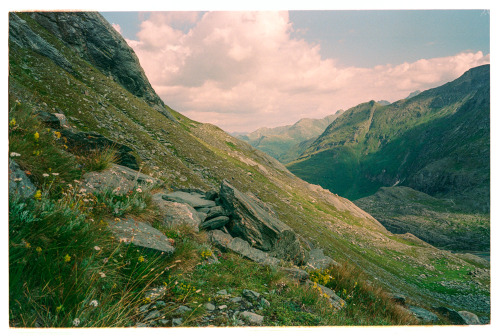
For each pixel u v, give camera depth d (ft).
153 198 21.83
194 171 109.29
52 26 127.44
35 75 74.95
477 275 185.26
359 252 177.37
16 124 13.83
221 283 14.73
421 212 559.38
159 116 142.61
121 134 81.20
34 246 9.11
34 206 10.11
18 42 84.69
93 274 9.44
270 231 25.44
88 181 16.89
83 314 8.55
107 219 14.28
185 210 22.26
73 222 10.49
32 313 8.02
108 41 155.33
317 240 129.29
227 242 21.79
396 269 177.78
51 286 8.75
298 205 207.00
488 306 137.80
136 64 173.99
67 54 118.83
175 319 10.36
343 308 18.21
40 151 14.01
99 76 126.21
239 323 11.27
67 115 68.80
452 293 155.22
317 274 24.26
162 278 12.42
